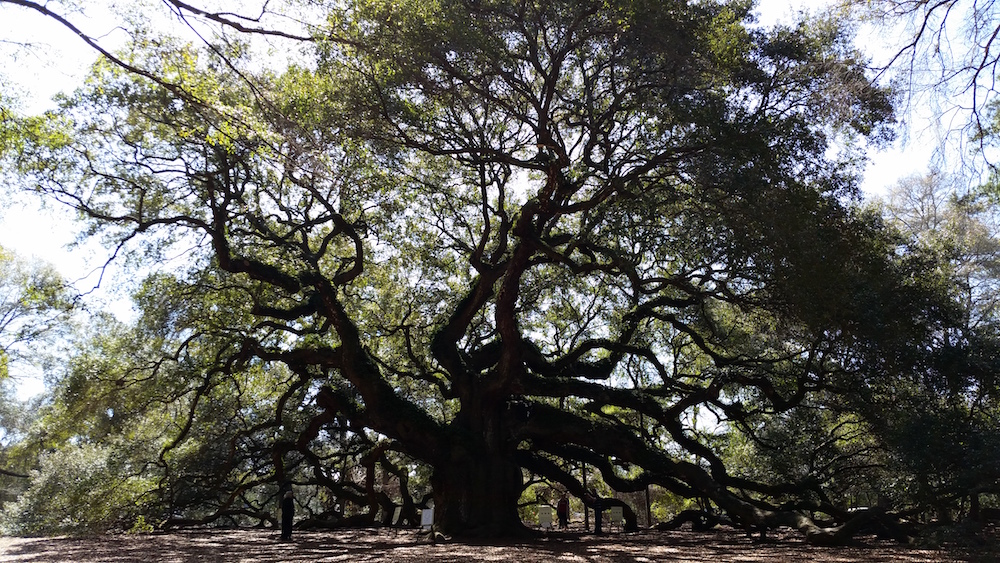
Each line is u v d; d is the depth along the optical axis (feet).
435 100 55.52
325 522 94.22
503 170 73.36
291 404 98.02
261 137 37.04
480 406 71.31
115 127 62.28
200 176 65.62
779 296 56.03
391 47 46.16
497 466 69.15
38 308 70.38
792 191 49.67
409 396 99.09
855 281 52.90
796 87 53.67
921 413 54.49
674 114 51.31
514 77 54.85
